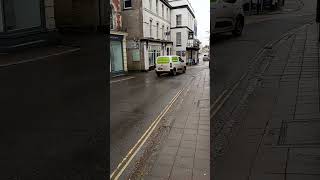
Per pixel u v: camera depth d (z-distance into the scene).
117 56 20.05
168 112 7.38
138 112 7.36
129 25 23.59
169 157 4.14
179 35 33.97
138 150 4.44
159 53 27.75
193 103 8.54
